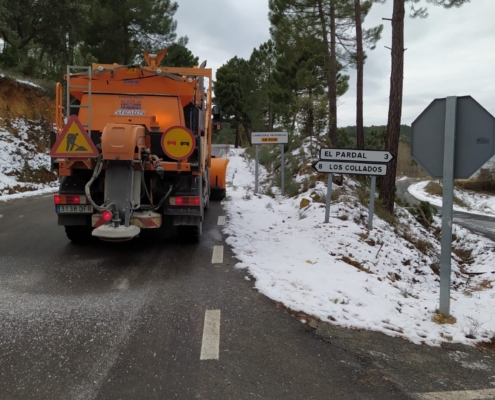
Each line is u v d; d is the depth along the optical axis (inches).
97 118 296.2
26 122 800.3
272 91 1227.9
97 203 268.5
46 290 203.2
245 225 366.9
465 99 180.9
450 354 154.1
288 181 610.2
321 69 1067.3
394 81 466.0
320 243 302.2
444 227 186.1
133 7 1107.9
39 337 154.1
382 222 404.8
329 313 183.2
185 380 128.7
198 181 280.4
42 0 920.9
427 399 123.7
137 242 303.7
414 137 193.9
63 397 118.6
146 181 271.0
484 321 183.9
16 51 919.7
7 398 117.4
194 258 264.2
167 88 300.7
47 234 325.4
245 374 133.5
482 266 407.5
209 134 404.2
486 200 1747.0
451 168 183.0
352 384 130.5
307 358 145.6
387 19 463.8
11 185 612.1
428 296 226.5
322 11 805.2
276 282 218.8
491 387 131.9
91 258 261.0
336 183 569.3
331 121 697.0
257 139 577.0
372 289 218.8
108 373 131.3
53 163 265.3
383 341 161.8
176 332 161.0
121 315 175.5
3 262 248.5
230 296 200.4
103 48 1110.4
